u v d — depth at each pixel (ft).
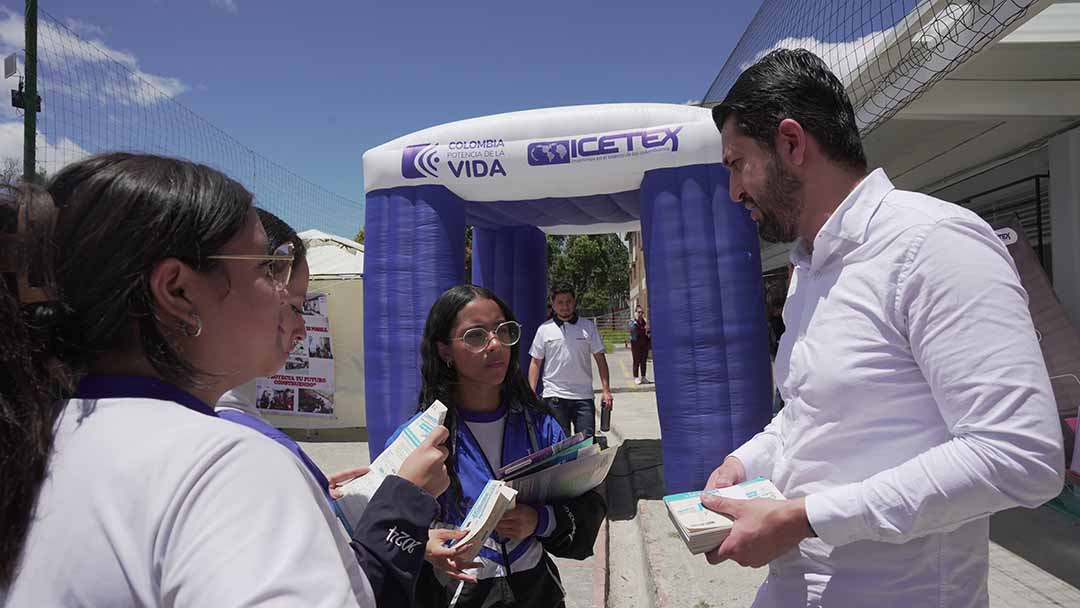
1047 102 14.49
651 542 14.16
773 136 4.76
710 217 16.02
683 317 16.01
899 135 18.81
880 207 4.32
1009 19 8.98
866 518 3.91
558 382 20.13
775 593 5.00
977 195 20.26
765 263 39.55
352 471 5.52
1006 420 3.59
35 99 18.72
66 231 2.65
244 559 2.10
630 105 16.69
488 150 17.11
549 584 6.70
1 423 2.38
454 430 6.88
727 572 12.51
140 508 2.22
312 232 37.86
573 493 6.67
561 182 17.19
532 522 6.27
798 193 4.78
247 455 2.38
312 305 29.01
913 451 4.15
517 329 7.24
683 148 16.05
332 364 28.99
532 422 7.25
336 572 2.28
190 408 2.74
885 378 4.17
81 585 2.18
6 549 2.27
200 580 2.06
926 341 3.91
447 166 17.33
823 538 4.08
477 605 6.33
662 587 11.93
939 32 10.41
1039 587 10.46
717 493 4.72
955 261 3.84
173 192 2.73
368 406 18.13
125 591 2.17
